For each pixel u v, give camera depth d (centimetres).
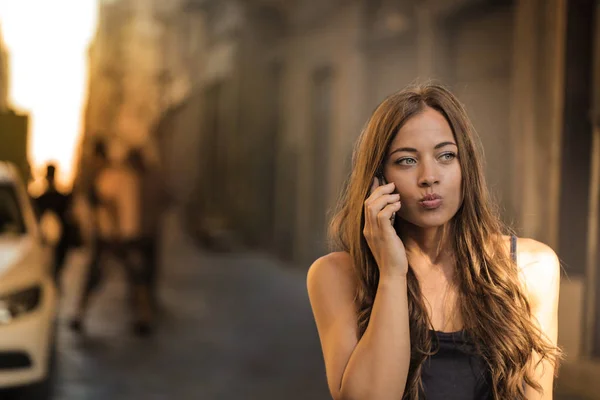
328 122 1648
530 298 230
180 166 3053
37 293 661
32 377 641
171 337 987
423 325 223
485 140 1022
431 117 224
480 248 227
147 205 1016
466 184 225
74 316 1000
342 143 1519
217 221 2430
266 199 2092
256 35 2106
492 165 995
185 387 741
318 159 1703
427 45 1138
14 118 837
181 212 3144
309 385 753
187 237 2873
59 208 1080
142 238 1009
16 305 640
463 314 225
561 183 778
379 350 214
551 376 228
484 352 220
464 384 221
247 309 1225
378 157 227
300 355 888
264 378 780
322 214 1675
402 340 215
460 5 1044
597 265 731
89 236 1015
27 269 669
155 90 3597
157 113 3438
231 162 2441
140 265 1016
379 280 224
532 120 836
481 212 227
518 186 860
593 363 706
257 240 2173
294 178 1833
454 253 232
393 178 226
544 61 822
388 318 216
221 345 942
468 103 1062
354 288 235
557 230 774
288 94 1889
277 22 1966
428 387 221
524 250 234
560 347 234
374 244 223
